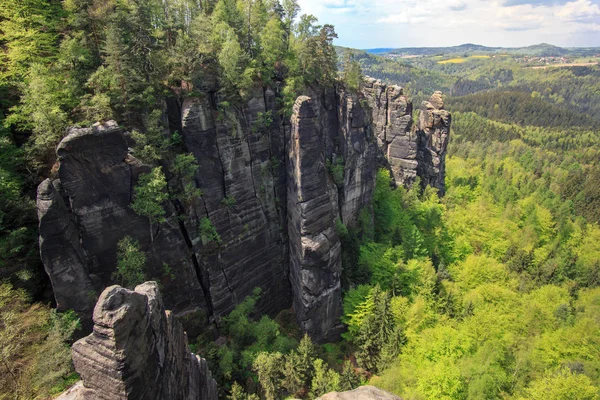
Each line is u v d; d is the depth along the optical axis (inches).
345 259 2432.3
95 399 668.1
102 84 1539.1
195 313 1793.8
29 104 1428.4
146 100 1608.0
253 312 2140.7
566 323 2287.2
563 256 3405.5
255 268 2138.3
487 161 7411.4
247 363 1786.4
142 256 1514.5
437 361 1868.8
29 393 1056.8
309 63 2363.4
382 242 2977.4
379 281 2433.6
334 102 2608.3
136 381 653.9
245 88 1946.4
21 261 1341.0
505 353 2016.5
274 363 1667.1
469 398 1657.2
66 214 1315.2
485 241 3518.7
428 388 1692.9
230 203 1943.9
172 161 1710.1
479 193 4889.3
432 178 4101.9
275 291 2292.1
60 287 1316.4
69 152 1307.8
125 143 1451.8
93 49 1689.2
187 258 1748.3
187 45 1793.8
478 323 2137.1
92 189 1384.1
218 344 1872.5
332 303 2145.7
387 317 1983.3
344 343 2197.3
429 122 3924.7
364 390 739.4
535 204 4554.6
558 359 2062.0
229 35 1847.9
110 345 616.4
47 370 1119.0
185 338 968.9
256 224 2108.8
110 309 617.3
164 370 773.3
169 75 1775.3
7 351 1064.8
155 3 1935.3
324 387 1647.4
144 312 697.6
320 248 1968.5
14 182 1359.5
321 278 2050.9
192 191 1768.0
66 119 1456.7
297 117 1852.9
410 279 2456.9
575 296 2930.6
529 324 2274.9
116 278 1477.6
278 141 2178.9
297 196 1953.7
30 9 1616.6
